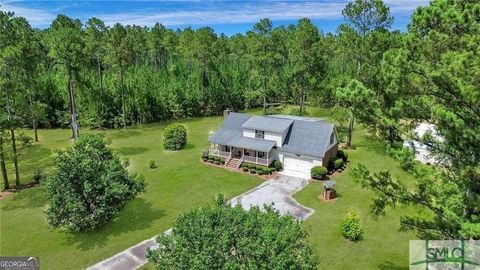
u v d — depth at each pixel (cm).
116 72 6650
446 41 1262
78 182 2291
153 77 6569
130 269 2031
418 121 1452
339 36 4203
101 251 2217
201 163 3941
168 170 3719
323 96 5034
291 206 2831
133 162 3972
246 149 3934
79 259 2134
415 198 1526
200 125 5856
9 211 2781
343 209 2759
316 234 2384
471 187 1396
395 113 1416
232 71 7325
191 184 3331
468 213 1381
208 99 6625
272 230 1424
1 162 3125
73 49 4216
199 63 6475
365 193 3055
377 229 2444
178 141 4447
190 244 1452
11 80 3166
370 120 1527
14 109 3152
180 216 1614
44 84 5553
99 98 5566
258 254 1348
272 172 3612
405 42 1385
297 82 5388
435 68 1298
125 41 5259
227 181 3409
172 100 6197
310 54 4944
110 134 5266
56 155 2478
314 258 1487
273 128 3788
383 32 3753
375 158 3925
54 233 2445
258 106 7262
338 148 4234
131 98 5819
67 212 2286
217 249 1404
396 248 2209
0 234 2430
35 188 3228
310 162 3591
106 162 2491
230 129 4175
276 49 6188
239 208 1588
